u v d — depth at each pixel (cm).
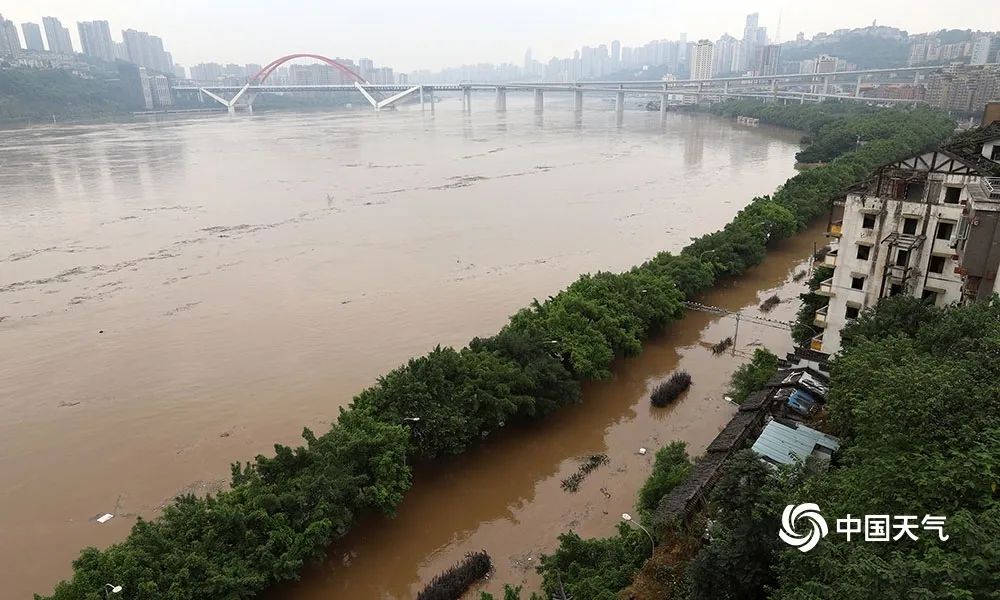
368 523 3203
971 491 1572
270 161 13988
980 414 1780
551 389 3850
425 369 3519
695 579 1888
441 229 8344
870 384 2480
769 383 3694
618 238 7956
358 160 14212
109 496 3366
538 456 3731
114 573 2267
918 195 3572
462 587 2762
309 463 2983
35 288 6222
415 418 3269
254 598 2742
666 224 8625
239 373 4603
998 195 3056
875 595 1243
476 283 6381
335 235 8056
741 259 6444
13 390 4381
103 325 5400
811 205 7988
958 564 1243
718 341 5184
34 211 9225
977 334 2448
